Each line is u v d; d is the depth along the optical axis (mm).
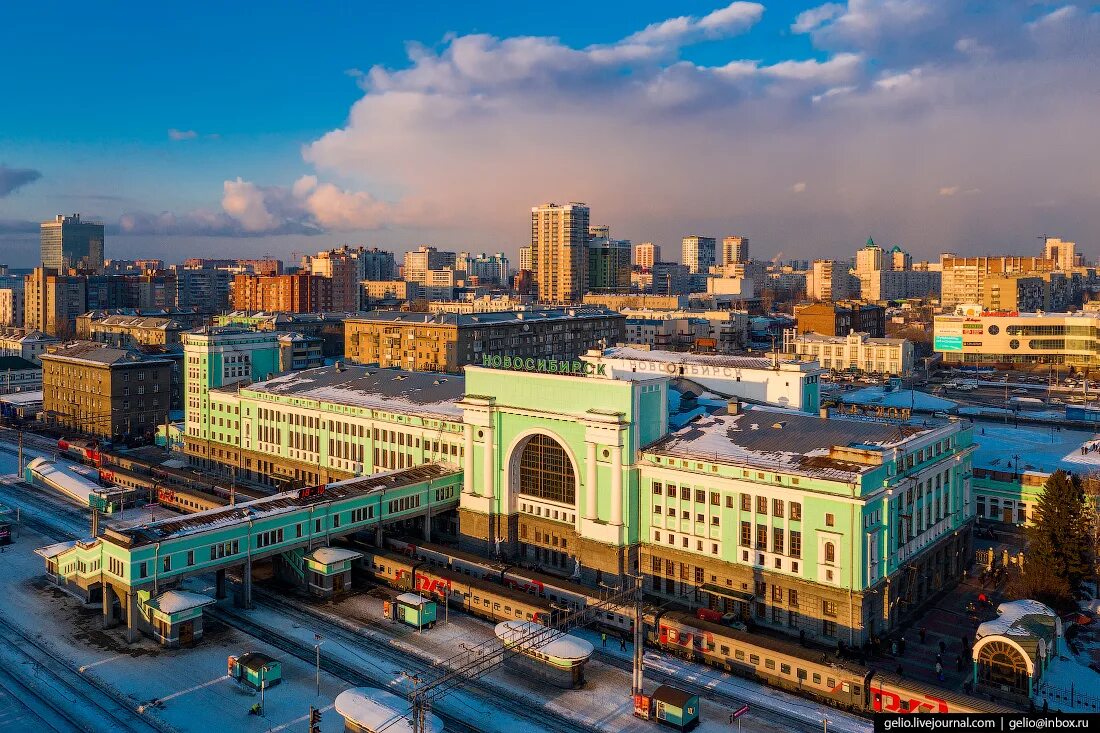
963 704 77812
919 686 81000
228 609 109438
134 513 156000
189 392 196250
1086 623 101562
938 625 103875
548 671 90438
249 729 80875
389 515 126688
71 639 100375
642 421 116500
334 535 119500
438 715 83500
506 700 86625
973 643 98250
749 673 92000
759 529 105125
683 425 124125
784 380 148125
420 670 92938
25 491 169000
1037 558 105812
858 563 96875
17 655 95938
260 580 120312
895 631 102125
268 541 112062
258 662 88812
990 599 111500
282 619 106438
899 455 104125
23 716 82750
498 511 129875
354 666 93812
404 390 160625
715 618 104250
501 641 98312
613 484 115188
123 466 182750
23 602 111750
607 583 116125
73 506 159500
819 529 99562
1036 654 84812
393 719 76000
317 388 171250
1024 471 141875
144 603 101250
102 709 84375
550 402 122875
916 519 108688
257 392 175875
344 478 159750
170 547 102750
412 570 115750
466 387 133750
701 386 156750
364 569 122875
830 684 86188
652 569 116062
